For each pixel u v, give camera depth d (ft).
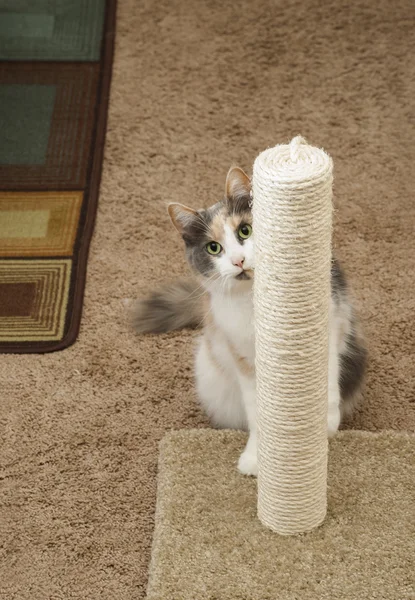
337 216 7.89
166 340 6.95
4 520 5.61
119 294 7.39
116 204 8.30
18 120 9.41
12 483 5.85
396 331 6.83
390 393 6.35
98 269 7.64
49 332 7.09
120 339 6.99
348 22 10.31
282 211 4.05
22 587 5.20
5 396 6.53
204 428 6.15
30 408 6.41
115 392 6.53
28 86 9.83
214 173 8.50
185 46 10.19
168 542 5.26
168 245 7.82
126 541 5.45
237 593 4.96
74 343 6.98
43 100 9.64
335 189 8.18
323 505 5.25
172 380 6.61
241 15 10.57
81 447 6.09
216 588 4.99
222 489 5.59
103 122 9.24
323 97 9.30
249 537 5.27
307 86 9.47
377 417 6.18
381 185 8.21
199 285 6.12
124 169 8.69
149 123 9.21
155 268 7.61
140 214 8.17
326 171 4.06
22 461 6.00
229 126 9.05
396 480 5.56
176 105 9.40
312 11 10.52
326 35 10.15
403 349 6.68
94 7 10.90
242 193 5.39
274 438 4.87
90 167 8.75
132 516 5.60
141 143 8.97
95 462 5.98
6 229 8.13
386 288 7.20
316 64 9.76
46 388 6.59
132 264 7.66
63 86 9.80
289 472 4.98
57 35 10.53
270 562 5.12
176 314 6.91
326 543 5.20
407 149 8.59
